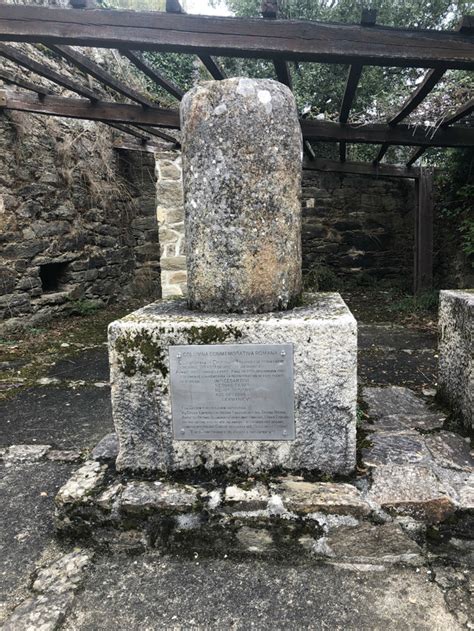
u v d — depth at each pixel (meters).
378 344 4.12
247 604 1.38
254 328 1.63
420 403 2.50
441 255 6.20
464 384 2.14
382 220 7.17
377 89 7.10
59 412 2.78
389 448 1.94
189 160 1.78
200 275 1.81
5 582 1.48
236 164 1.69
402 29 2.39
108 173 6.35
